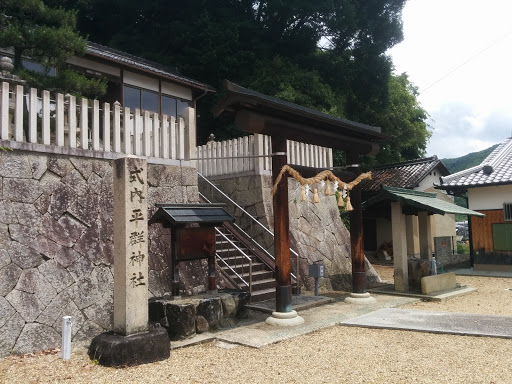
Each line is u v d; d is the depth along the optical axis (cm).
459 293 1072
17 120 659
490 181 1577
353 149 984
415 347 610
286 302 761
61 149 710
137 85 1533
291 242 1160
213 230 789
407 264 1105
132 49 2361
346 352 594
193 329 675
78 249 705
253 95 687
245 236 1190
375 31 2383
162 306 682
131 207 592
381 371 513
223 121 2302
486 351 584
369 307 902
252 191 1232
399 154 2583
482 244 1636
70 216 710
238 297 787
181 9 2428
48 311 645
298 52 2386
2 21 856
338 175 924
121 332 574
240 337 672
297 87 2019
